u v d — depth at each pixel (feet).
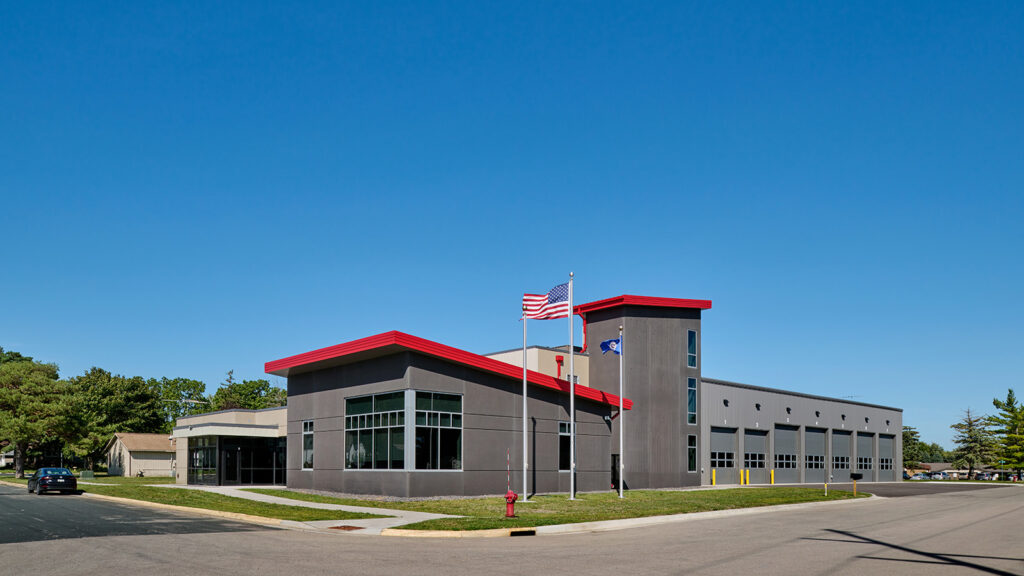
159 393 363.76
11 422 207.51
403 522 76.74
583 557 53.67
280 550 55.57
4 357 321.11
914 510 111.65
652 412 157.17
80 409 226.38
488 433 114.01
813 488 179.93
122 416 305.73
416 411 105.60
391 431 107.76
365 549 57.26
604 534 71.56
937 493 172.24
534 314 110.01
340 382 119.34
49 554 52.24
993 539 68.39
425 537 68.33
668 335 161.27
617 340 126.21
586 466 128.36
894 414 255.50
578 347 167.84
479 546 60.49
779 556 54.85
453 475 108.99
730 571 47.34
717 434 181.16
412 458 104.37
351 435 115.96
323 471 120.78
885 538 68.74
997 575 46.70
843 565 50.42
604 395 130.41
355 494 112.78
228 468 149.69
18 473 216.95
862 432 237.25
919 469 487.20
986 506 122.52
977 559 54.13
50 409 214.48
